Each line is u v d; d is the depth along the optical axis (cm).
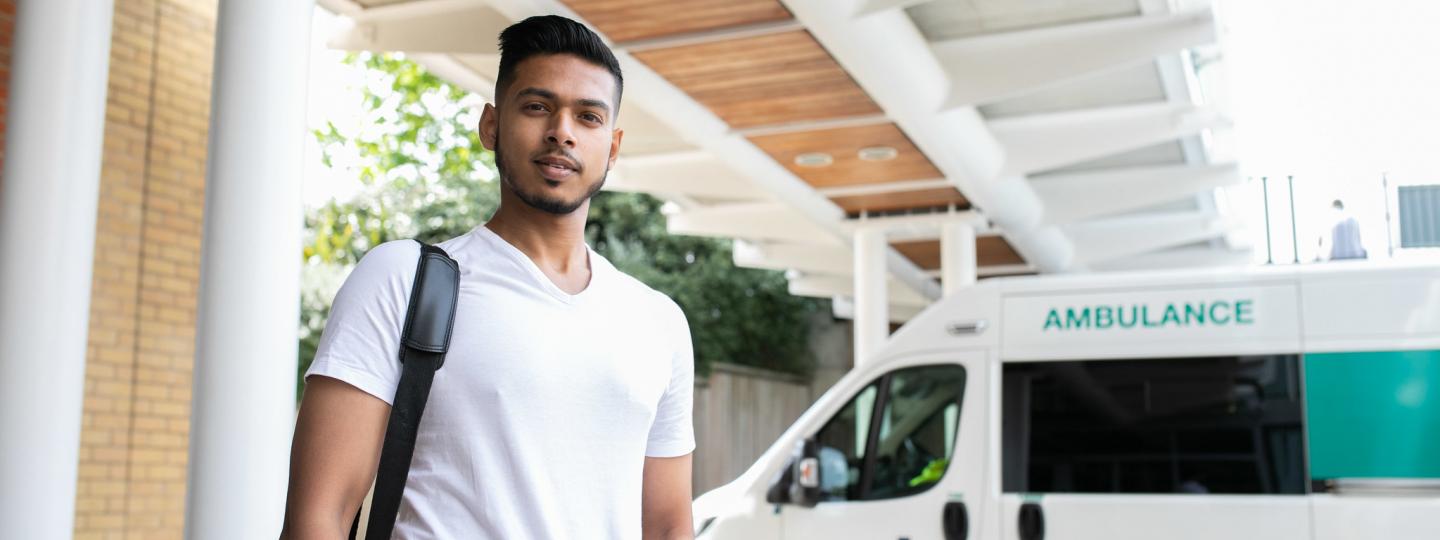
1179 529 736
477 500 225
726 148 1300
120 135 870
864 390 810
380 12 1009
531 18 250
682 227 1836
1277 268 755
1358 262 745
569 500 231
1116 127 1332
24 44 659
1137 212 1884
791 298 2822
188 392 902
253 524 638
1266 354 743
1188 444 745
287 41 672
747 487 805
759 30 977
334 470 222
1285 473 727
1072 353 775
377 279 229
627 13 947
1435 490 705
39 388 636
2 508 627
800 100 1167
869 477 795
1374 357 725
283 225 662
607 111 249
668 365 255
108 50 679
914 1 944
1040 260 1883
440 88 2238
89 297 662
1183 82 1237
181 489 893
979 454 777
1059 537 754
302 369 2216
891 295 2447
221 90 666
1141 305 770
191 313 908
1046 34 1104
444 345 227
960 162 1329
